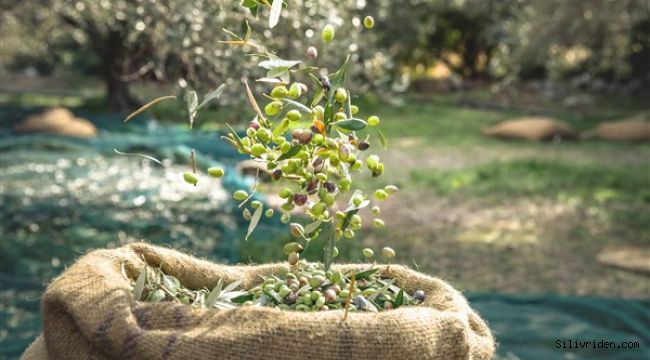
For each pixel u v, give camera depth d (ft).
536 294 22.45
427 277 8.23
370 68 22.76
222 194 31.55
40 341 7.97
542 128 58.08
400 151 51.13
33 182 32.89
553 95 79.10
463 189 38.58
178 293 7.75
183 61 16.90
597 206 35.45
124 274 7.57
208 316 6.82
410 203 35.12
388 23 59.36
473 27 91.15
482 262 26.50
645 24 46.01
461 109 74.95
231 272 8.39
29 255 22.93
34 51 81.05
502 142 57.00
